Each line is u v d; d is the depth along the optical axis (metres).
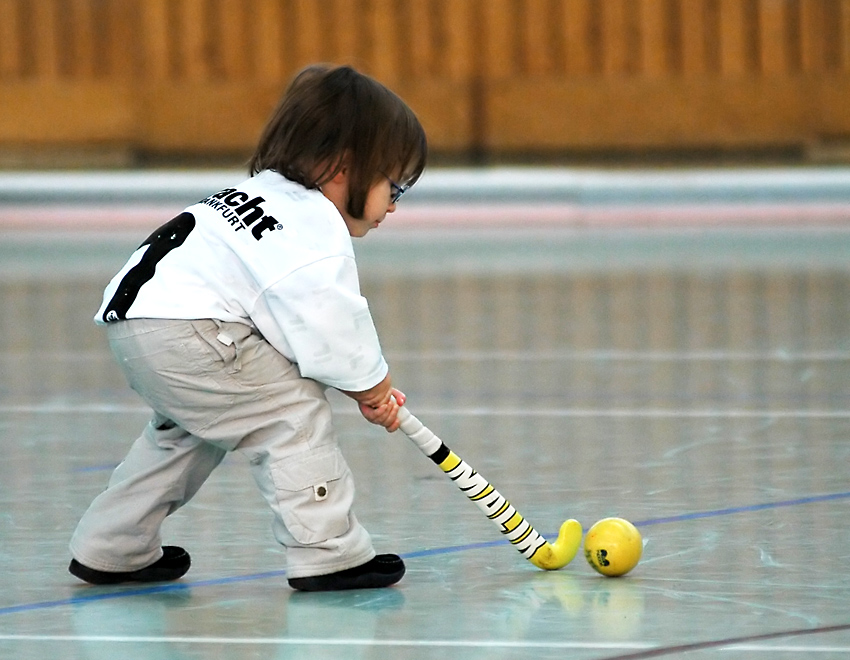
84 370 19.25
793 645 7.68
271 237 8.84
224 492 11.85
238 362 8.87
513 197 45.72
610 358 19.58
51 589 9.16
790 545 9.95
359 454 13.50
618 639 7.84
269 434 8.99
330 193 9.30
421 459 13.23
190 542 10.31
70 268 32.66
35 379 18.52
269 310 8.88
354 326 8.79
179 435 9.28
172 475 9.27
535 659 7.50
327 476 8.95
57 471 12.85
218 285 8.88
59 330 23.17
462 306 25.48
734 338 21.22
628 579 9.16
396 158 9.23
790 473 12.38
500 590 8.95
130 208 45.75
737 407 15.77
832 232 40.19
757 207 44.84
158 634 8.09
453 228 44.09
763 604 8.52
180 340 8.80
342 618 8.35
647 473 12.48
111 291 9.10
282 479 8.88
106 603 8.79
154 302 8.87
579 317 23.81
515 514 9.29
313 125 9.09
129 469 9.37
